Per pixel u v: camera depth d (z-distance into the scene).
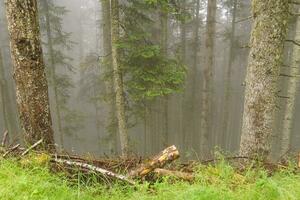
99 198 4.65
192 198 3.99
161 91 13.40
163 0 12.70
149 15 22.22
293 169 5.59
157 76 13.73
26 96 6.04
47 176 4.89
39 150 6.00
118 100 13.55
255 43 6.76
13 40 5.91
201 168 5.55
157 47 13.55
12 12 5.80
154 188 4.95
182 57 25.34
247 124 7.06
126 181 5.04
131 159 5.84
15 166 4.95
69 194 4.50
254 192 4.35
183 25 25.61
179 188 4.64
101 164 5.70
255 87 6.86
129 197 4.61
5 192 4.10
